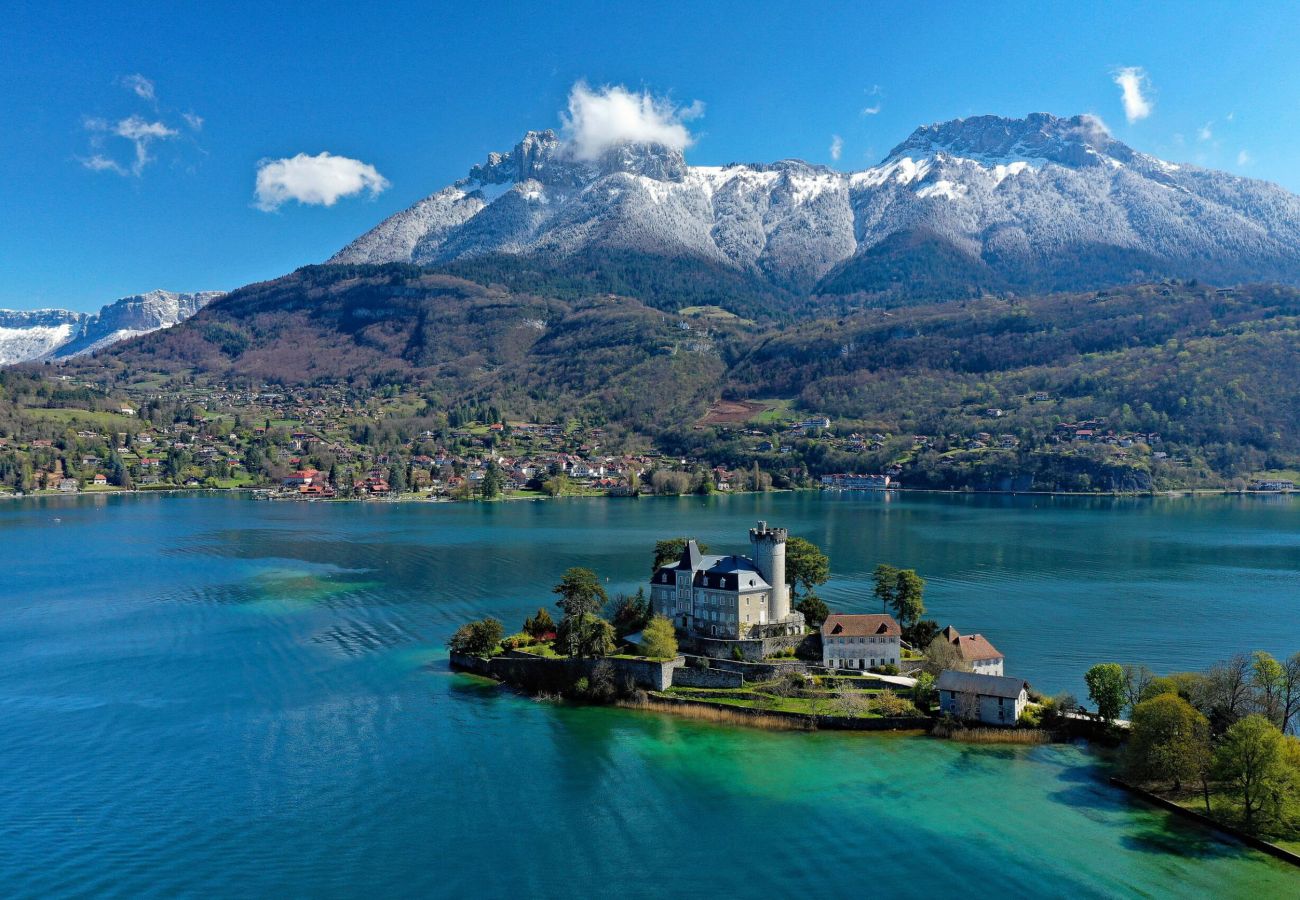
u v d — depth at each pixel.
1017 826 115.38
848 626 168.75
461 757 139.62
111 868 108.62
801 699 157.25
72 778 132.75
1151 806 120.50
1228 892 100.38
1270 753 113.75
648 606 197.88
